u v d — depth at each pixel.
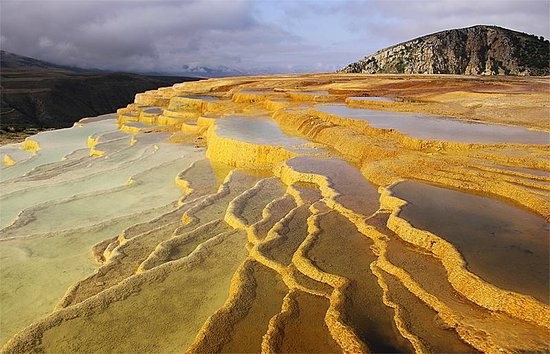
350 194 14.80
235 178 19.20
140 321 9.20
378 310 8.51
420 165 15.77
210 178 20.70
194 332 8.89
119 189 20.50
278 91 41.50
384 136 19.94
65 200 19.31
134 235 14.59
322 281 9.74
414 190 13.88
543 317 7.63
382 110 27.00
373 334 7.82
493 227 11.14
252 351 7.81
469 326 7.62
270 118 30.20
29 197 20.92
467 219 11.62
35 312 11.17
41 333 8.80
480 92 32.38
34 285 12.37
